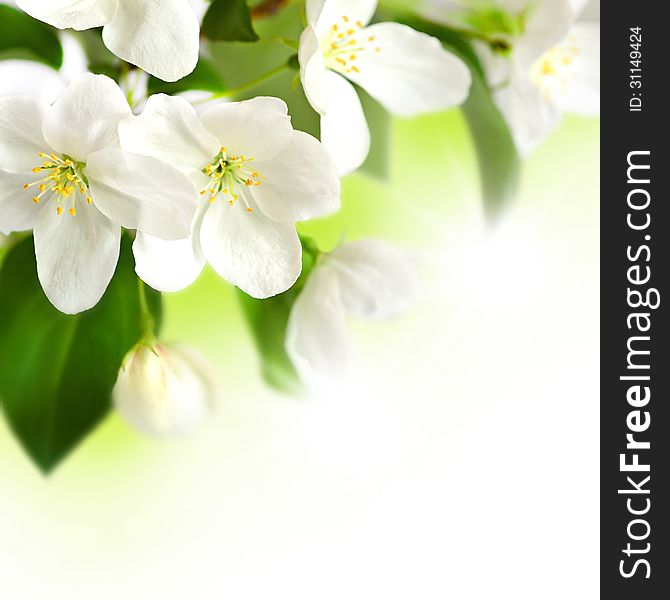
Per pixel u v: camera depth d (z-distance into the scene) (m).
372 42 0.47
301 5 0.47
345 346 0.47
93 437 0.55
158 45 0.44
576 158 0.55
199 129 0.44
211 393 0.48
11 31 0.47
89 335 0.47
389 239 0.53
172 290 0.44
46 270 0.45
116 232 0.44
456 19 0.49
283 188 0.45
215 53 0.49
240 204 0.45
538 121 0.50
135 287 0.47
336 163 0.46
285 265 0.45
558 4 0.48
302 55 0.44
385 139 0.50
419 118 0.52
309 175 0.44
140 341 0.47
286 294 0.47
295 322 0.47
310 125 0.48
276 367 0.48
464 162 0.53
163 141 0.44
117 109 0.44
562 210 0.56
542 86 0.51
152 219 0.44
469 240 0.54
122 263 0.47
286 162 0.44
